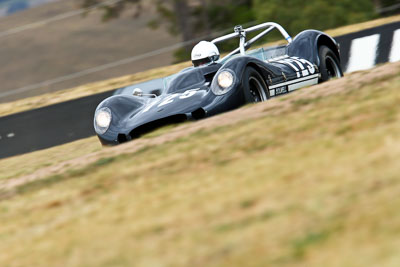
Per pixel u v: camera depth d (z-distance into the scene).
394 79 19.12
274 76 25.81
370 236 8.80
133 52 196.75
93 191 15.85
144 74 60.16
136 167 17.17
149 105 25.06
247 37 81.88
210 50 27.45
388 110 15.03
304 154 13.60
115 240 11.51
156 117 23.28
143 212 12.79
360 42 44.19
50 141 41.62
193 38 102.25
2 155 41.31
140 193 14.39
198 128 20.27
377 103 16.14
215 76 23.80
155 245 10.65
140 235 11.38
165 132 22.22
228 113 21.98
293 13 78.75
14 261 11.98
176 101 24.03
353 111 16.09
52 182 18.36
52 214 14.77
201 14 101.00
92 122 42.38
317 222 9.75
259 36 31.19
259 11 81.00
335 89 20.52
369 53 43.97
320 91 20.97
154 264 9.83
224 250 9.65
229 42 83.81
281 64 27.66
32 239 13.14
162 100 24.84
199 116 23.23
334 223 9.52
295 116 17.62
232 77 23.42
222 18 100.31
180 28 103.06
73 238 12.36
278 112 19.03
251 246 9.52
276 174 12.77
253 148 15.51
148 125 23.75
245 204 11.48
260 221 10.43
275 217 10.41
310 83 28.83
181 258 9.80
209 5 100.31
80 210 14.37
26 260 11.84
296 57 29.61
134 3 106.12
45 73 194.38
